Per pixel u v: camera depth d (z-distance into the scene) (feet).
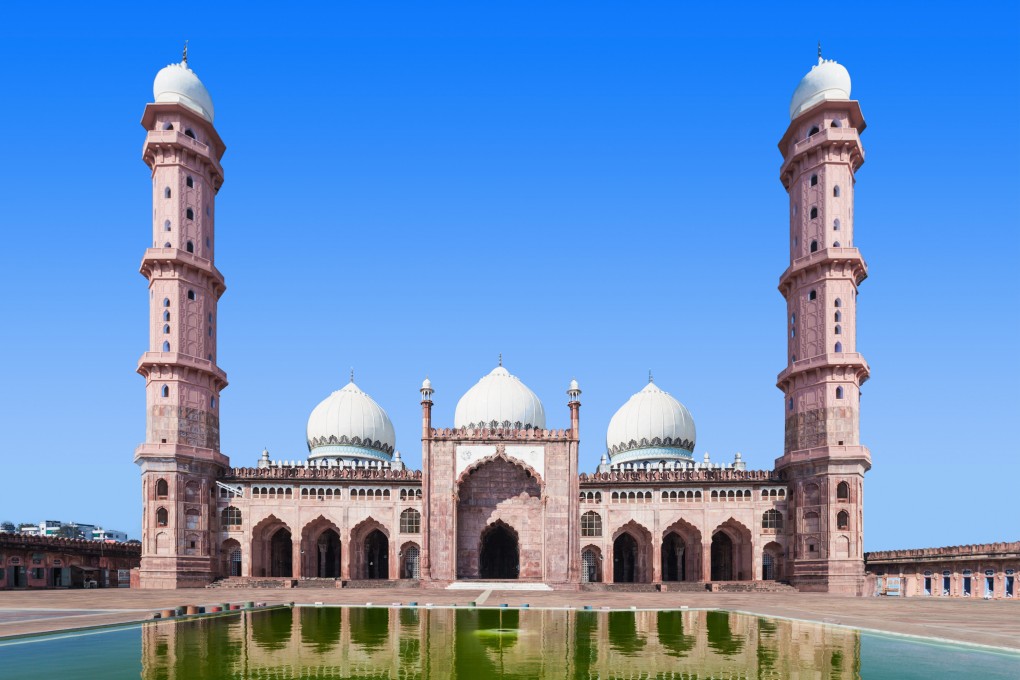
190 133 244.22
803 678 72.23
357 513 244.83
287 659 81.10
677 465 266.77
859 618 122.72
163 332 231.30
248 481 242.37
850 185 237.25
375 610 137.49
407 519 245.45
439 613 131.64
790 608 143.84
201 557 226.99
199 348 236.84
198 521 229.86
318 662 79.20
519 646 90.68
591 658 82.48
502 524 237.04
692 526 244.63
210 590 205.57
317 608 141.38
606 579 244.63
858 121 238.48
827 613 132.05
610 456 291.17
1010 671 76.28
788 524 237.25
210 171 249.75
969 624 114.52
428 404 226.38
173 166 237.45
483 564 256.73
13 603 151.23
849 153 237.04
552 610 138.72
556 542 221.05
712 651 87.61
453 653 85.40
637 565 253.03
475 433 225.76
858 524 219.82
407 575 248.11
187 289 236.63
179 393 230.07
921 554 233.76
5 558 230.68
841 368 227.40
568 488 223.71
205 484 232.53
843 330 229.45
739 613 133.28
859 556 218.38
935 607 151.12
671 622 118.21
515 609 140.36
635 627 111.04
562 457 225.35
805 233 238.27
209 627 108.78
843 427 225.56
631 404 287.89
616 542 272.72
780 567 238.89
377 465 266.16
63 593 189.16
